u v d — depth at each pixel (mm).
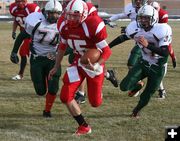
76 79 11492
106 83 19172
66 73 11594
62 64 25266
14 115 13602
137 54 15945
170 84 19172
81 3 11023
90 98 11695
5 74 21422
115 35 48062
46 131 11914
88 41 11367
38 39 13797
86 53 11297
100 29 11109
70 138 11320
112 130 12055
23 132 11797
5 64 24953
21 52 19688
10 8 19703
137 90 15375
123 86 13227
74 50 11898
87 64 11172
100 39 11195
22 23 19656
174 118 13359
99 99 11734
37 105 14969
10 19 75562
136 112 13422
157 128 12273
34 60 13977
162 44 12500
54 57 13883
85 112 14039
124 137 11461
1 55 29297
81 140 11164
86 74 11477
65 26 11461
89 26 11133
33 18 13875
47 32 13641
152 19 12539
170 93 17188
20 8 19328
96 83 11508
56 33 13711
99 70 11406
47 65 13922
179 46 36625
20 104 15102
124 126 12477
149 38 12758
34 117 13391
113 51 32688
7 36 45281
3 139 11164
